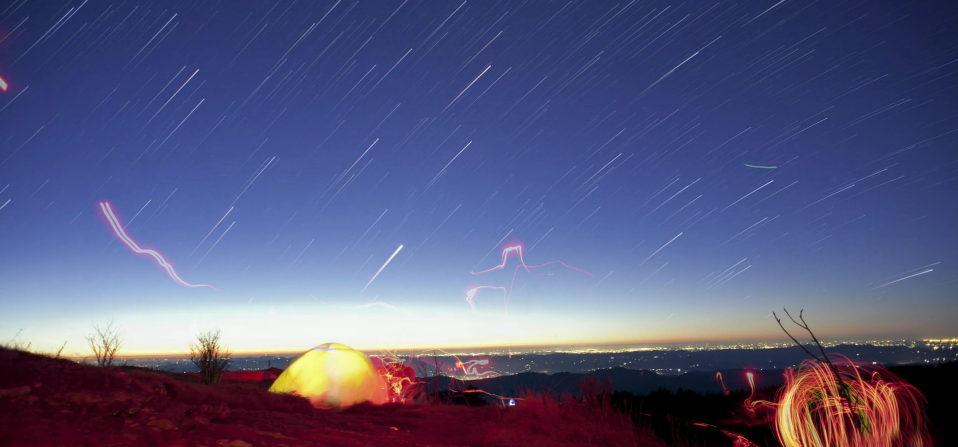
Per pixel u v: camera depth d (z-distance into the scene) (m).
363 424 9.23
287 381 13.77
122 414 5.79
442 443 8.06
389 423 9.84
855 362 6.79
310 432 7.20
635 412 11.59
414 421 10.13
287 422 7.88
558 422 9.72
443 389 15.23
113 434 5.16
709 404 11.69
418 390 15.18
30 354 7.92
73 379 6.89
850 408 6.74
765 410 10.04
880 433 6.73
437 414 11.26
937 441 6.94
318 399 13.23
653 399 12.91
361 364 14.35
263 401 10.11
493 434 8.80
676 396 12.88
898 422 6.78
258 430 6.58
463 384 15.16
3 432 4.55
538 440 8.62
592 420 9.91
